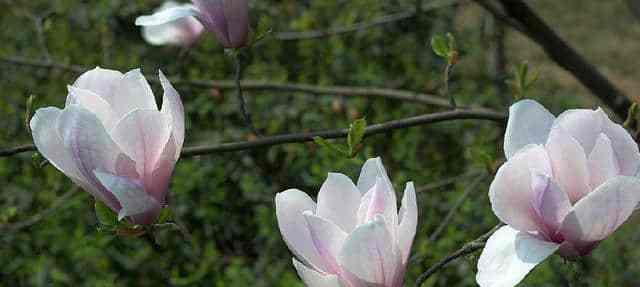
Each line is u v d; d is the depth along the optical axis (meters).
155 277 4.45
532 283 3.76
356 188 1.43
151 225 1.58
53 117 1.51
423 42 5.95
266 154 4.97
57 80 5.55
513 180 1.38
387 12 5.85
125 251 4.43
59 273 4.05
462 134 5.23
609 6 9.35
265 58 5.89
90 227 4.54
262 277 4.34
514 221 1.39
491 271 1.37
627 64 8.47
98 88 1.52
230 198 4.90
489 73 5.57
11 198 4.55
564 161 1.39
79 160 1.50
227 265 4.71
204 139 5.12
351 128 1.93
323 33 4.06
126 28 6.03
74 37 5.98
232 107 5.31
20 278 4.44
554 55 2.68
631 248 4.54
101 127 1.47
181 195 4.68
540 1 9.45
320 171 4.46
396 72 5.94
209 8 2.03
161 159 1.53
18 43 5.95
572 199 1.41
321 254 1.39
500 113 2.28
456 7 6.09
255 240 4.67
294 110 5.24
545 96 5.87
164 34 3.15
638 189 1.32
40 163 2.09
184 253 4.46
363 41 5.88
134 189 1.50
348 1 5.91
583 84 2.71
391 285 1.39
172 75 5.61
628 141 1.41
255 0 5.77
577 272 1.42
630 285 4.36
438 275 3.91
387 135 5.15
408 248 1.40
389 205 1.38
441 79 5.76
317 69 5.80
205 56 5.65
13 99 5.57
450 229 4.16
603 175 1.39
